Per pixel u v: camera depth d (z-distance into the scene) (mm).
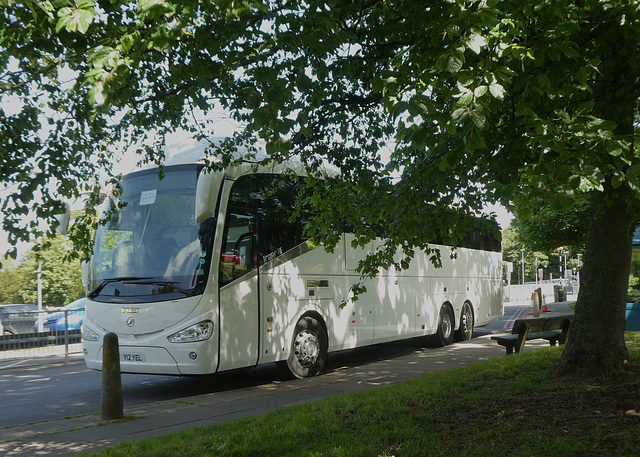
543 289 68438
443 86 4422
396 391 7957
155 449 5680
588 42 5477
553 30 4473
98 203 7062
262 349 10469
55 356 17078
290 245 11367
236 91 6594
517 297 63750
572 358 7691
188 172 10258
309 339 11508
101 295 10367
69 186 5816
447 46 4105
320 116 7609
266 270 10727
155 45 3781
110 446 5992
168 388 11031
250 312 10312
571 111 4992
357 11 5242
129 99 5980
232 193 10258
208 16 4266
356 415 6668
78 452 6027
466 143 4020
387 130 8023
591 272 7699
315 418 6574
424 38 4938
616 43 5816
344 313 12633
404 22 5590
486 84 3920
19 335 15242
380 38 5828
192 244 9875
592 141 4148
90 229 7023
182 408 8195
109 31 4031
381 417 6551
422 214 7152
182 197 10156
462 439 5574
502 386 7664
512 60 4598
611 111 5902
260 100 4469
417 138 4715
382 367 12453
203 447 5668
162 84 6055
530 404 6512
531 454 4941
